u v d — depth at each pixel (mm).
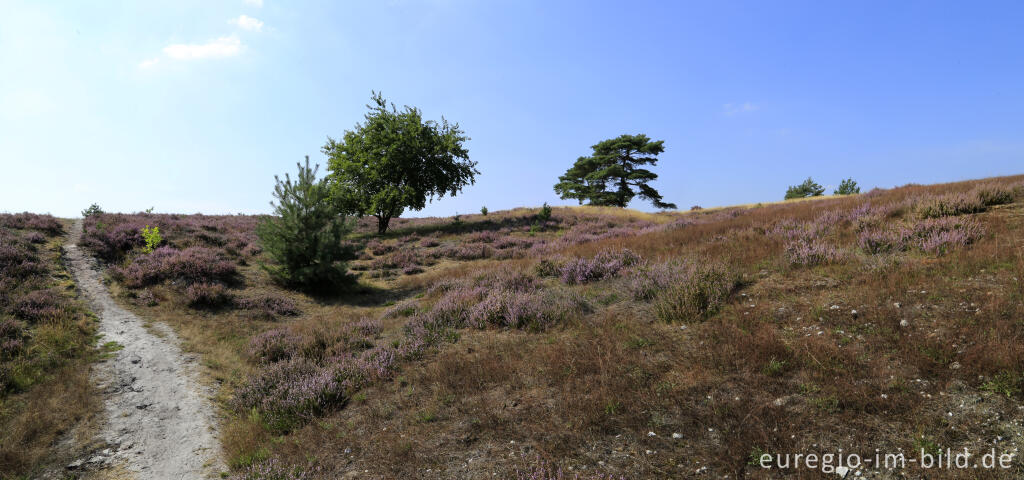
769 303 7102
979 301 5562
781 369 5066
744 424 4293
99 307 11789
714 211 38750
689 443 4230
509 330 8375
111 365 8625
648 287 8898
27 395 7145
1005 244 7363
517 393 5734
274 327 12039
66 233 18734
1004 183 14055
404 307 12016
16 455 5613
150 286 13820
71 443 6082
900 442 3754
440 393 6070
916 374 4562
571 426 4789
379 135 31906
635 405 4922
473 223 33281
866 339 5395
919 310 5746
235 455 5656
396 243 26609
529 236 27953
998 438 3568
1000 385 4090
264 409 6805
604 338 6871
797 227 12484
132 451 5961
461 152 34781
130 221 21891
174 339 10312
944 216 10375
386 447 5020
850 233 10750
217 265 15906
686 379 5262
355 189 31500
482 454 4598
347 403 6574
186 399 7523
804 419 4223
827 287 7297
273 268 16078
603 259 12359
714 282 8070
